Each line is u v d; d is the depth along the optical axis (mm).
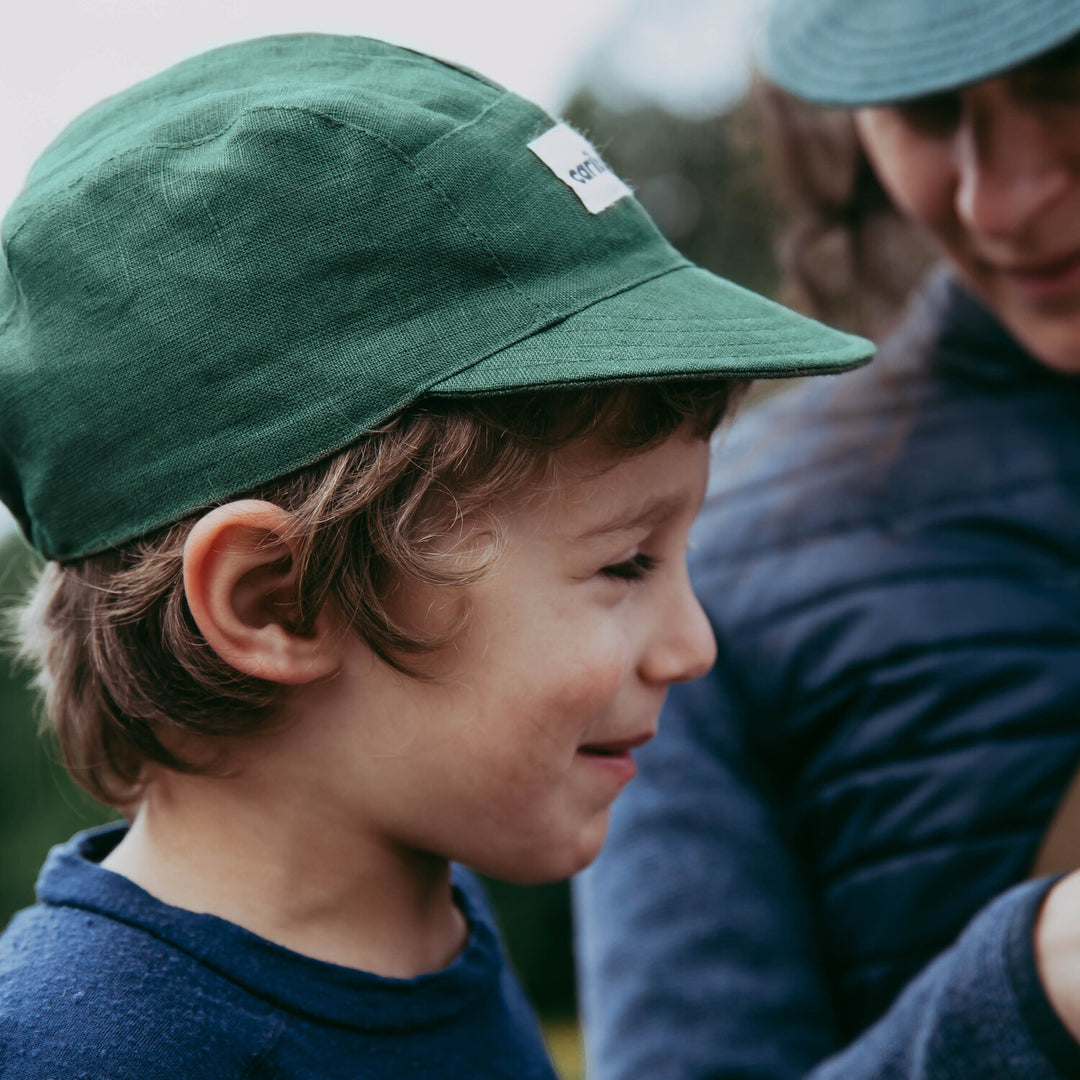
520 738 769
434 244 718
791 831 1318
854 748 1257
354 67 805
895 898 1206
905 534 1306
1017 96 1079
